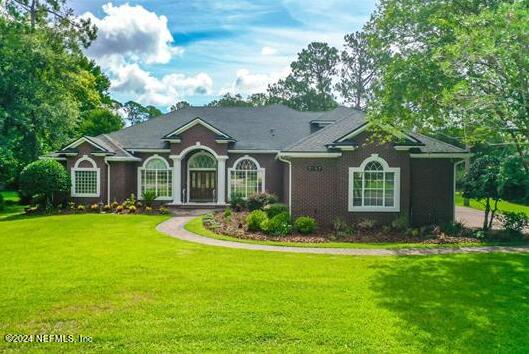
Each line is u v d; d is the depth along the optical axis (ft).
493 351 20.21
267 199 77.56
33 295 28.25
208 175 96.78
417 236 54.54
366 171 61.72
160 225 64.59
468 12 44.96
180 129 90.63
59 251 43.70
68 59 101.30
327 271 35.58
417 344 20.88
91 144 88.69
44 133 104.01
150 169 93.71
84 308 25.73
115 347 20.24
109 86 183.42
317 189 62.75
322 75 194.70
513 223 55.98
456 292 29.91
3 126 93.56
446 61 35.09
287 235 54.75
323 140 65.16
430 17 44.68
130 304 26.48
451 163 63.93
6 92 92.38
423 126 46.09
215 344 20.58
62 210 84.64
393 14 48.14
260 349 20.03
